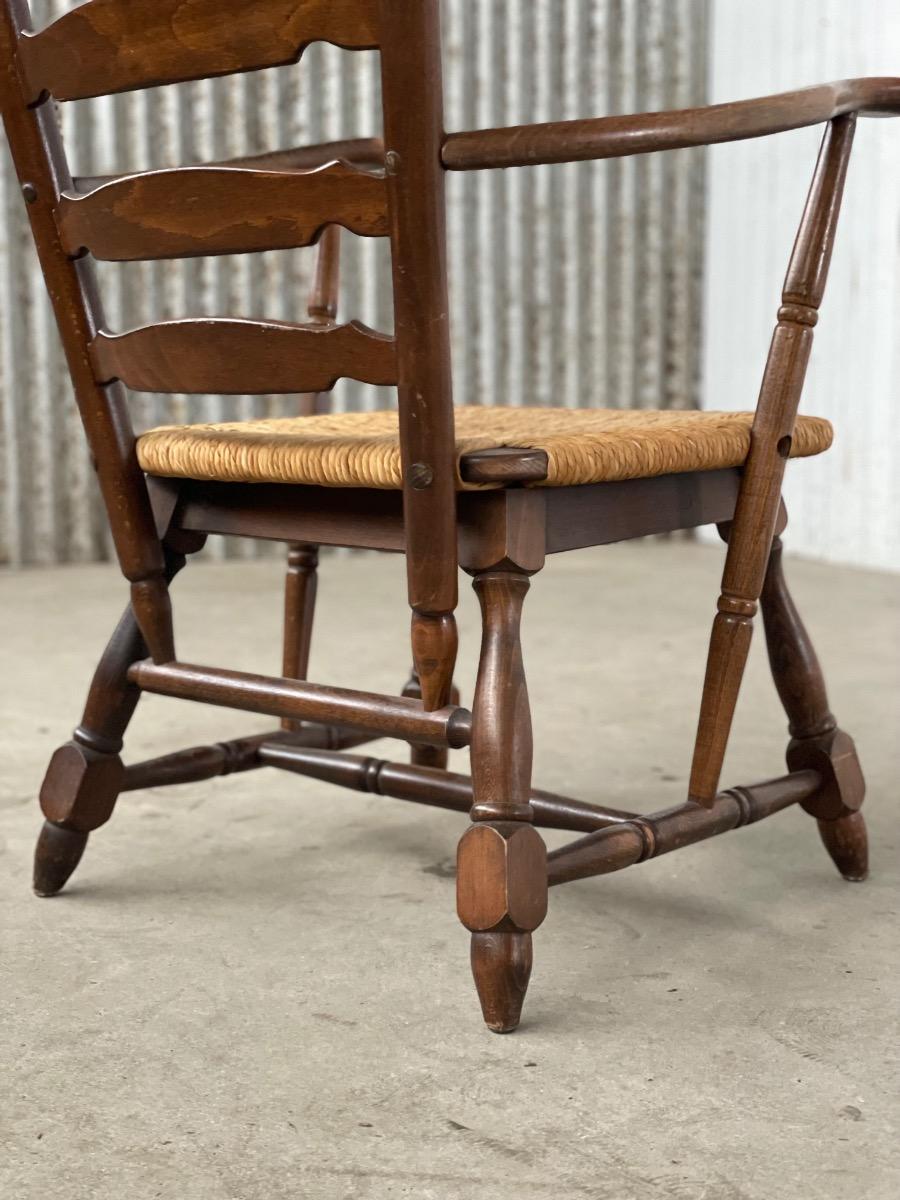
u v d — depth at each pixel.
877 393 3.62
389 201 1.00
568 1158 0.92
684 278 4.12
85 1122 0.97
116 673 1.36
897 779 1.78
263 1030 1.11
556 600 3.16
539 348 4.04
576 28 3.93
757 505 1.23
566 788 1.75
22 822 1.64
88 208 1.18
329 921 1.33
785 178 3.78
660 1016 1.13
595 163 3.97
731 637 1.23
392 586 3.36
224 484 1.28
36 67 1.17
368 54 3.79
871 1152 0.93
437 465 1.05
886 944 1.28
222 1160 0.92
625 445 1.12
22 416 3.65
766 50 3.86
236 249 1.10
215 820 1.65
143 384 1.21
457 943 1.28
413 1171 0.90
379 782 1.45
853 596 3.23
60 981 1.20
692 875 1.46
